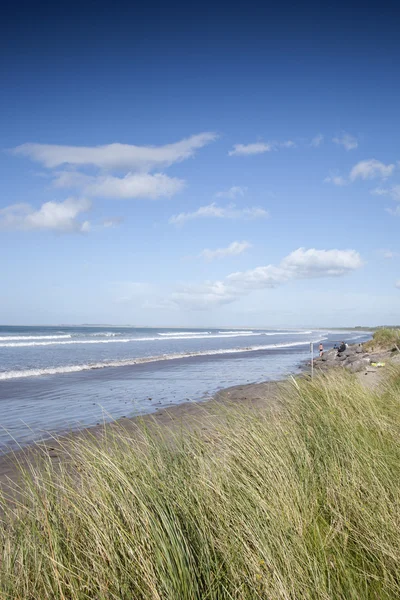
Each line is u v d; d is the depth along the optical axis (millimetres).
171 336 101875
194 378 21031
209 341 71438
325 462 4840
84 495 3723
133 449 4969
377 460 4898
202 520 3471
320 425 5969
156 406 13461
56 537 3193
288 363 29078
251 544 3357
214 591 2852
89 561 3086
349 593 2979
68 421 11312
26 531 3338
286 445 5328
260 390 15664
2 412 12664
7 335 89312
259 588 2912
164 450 5117
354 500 4004
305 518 3723
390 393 9289
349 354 29938
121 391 16812
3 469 6855
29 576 2912
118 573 2926
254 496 3859
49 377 21172
